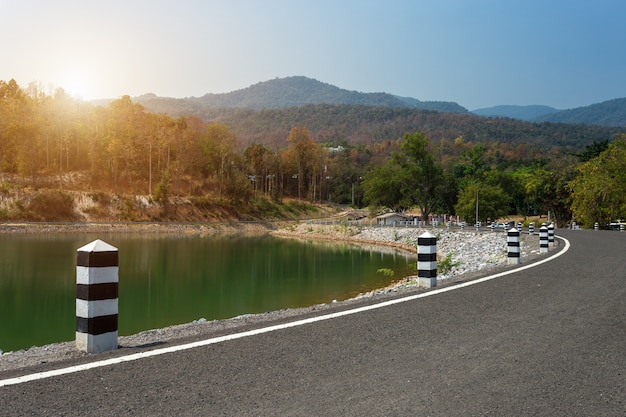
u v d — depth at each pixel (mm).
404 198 101188
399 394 4145
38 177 110375
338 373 4676
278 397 4066
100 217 95188
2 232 78750
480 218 89938
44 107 126938
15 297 27656
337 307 8094
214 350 5469
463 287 10109
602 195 57562
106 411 3754
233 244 69875
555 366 4926
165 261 47188
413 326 6617
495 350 5480
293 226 98188
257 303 26203
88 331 5582
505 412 3785
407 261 47312
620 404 3961
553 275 11969
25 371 4734
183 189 119938
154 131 121000
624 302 8383
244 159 148375
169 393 4141
